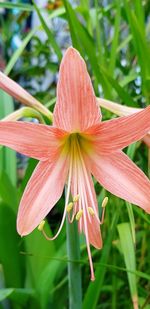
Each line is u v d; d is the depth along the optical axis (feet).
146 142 1.07
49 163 1.04
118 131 1.01
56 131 0.99
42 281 1.32
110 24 1.99
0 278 1.36
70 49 0.86
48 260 1.38
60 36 2.69
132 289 1.13
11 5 1.50
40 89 2.84
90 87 0.91
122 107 1.09
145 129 0.98
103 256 1.25
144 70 1.41
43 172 1.03
